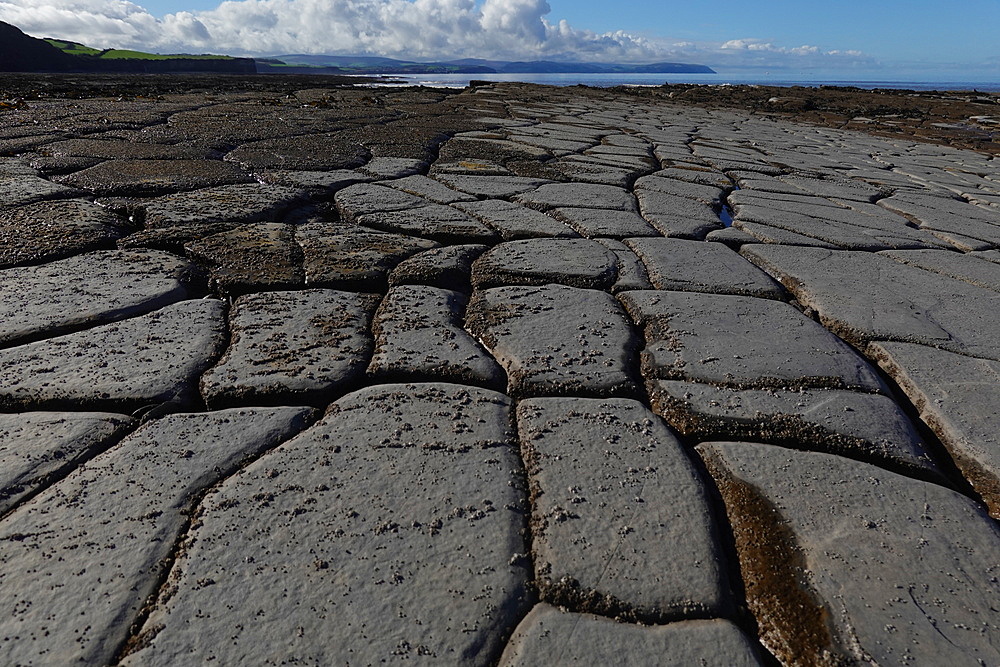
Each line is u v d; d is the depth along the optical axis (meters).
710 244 4.80
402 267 3.87
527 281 3.83
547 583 1.68
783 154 10.75
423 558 1.73
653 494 2.02
